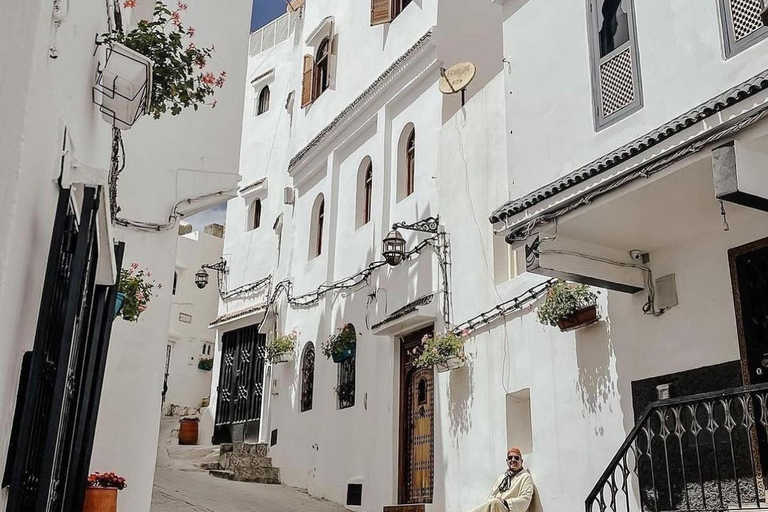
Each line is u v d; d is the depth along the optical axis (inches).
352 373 555.5
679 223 282.0
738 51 236.5
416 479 461.7
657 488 290.5
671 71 257.4
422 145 522.3
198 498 487.8
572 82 299.9
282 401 653.3
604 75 286.2
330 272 611.5
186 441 786.2
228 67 419.5
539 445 355.6
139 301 338.3
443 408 435.5
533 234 289.1
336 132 634.8
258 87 901.8
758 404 261.4
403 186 544.4
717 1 245.1
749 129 215.8
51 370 154.4
